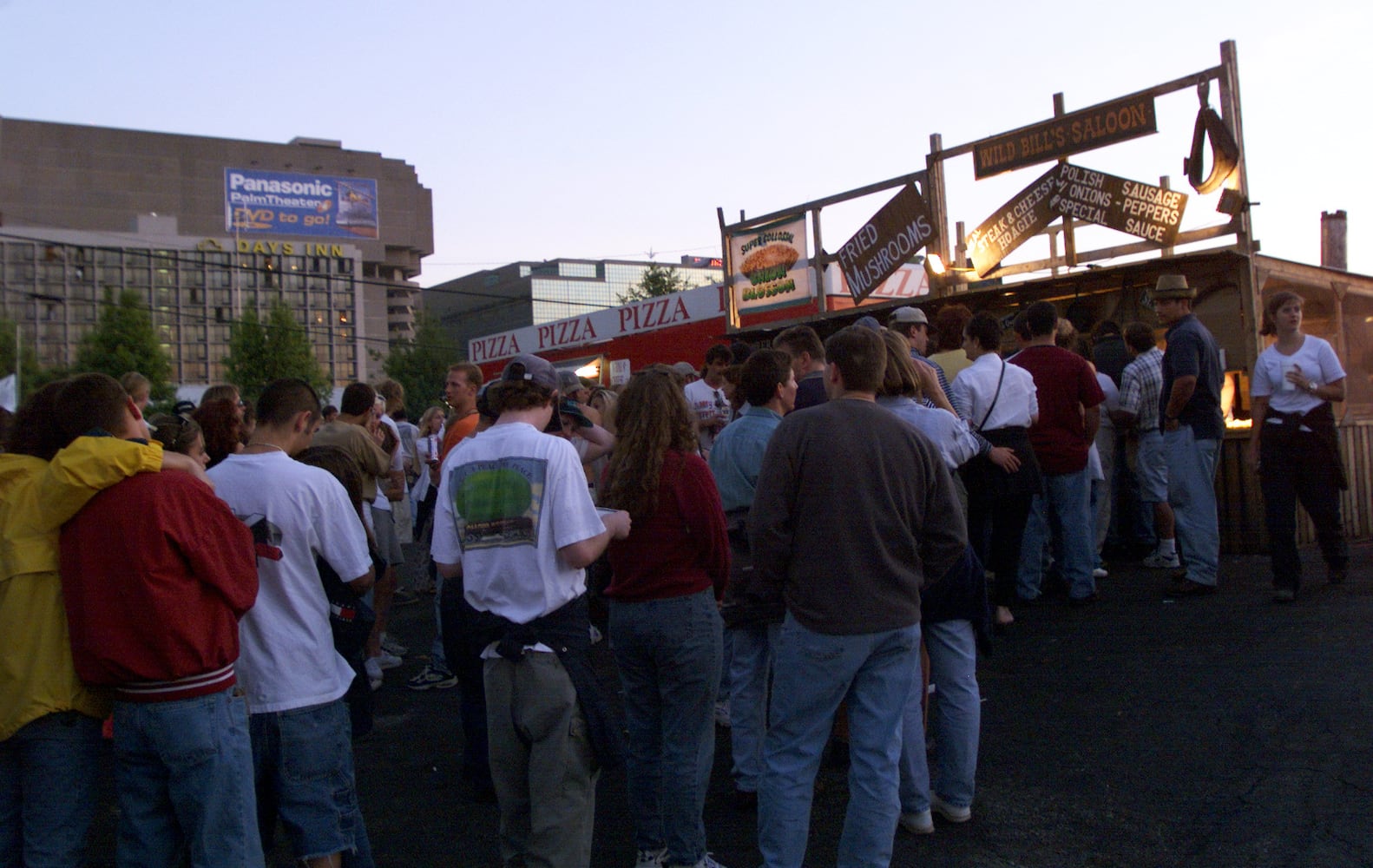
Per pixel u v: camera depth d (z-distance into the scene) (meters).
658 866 3.72
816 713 3.18
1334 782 3.89
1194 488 6.64
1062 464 6.69
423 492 9.02
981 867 3.54
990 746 4.59
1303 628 5.71
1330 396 6.24
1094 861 3.52
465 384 5.96
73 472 2.76
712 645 3.59
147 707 2.80
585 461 5.38
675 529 3.57
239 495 3.23
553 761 3.13
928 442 3.29
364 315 144.75
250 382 61.53
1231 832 3.62
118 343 57.25
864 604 3.11
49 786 2.88
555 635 3.15
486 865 3.90
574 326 24.06
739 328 12.85
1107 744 4.47
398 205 156.12
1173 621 6.11
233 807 2.89
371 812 4.48
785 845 3.17
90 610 2.78
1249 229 7.78
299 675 3.21
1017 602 7.04
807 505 3.17
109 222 137.25
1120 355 8.22
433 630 8.39
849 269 11.16
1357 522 9.02
